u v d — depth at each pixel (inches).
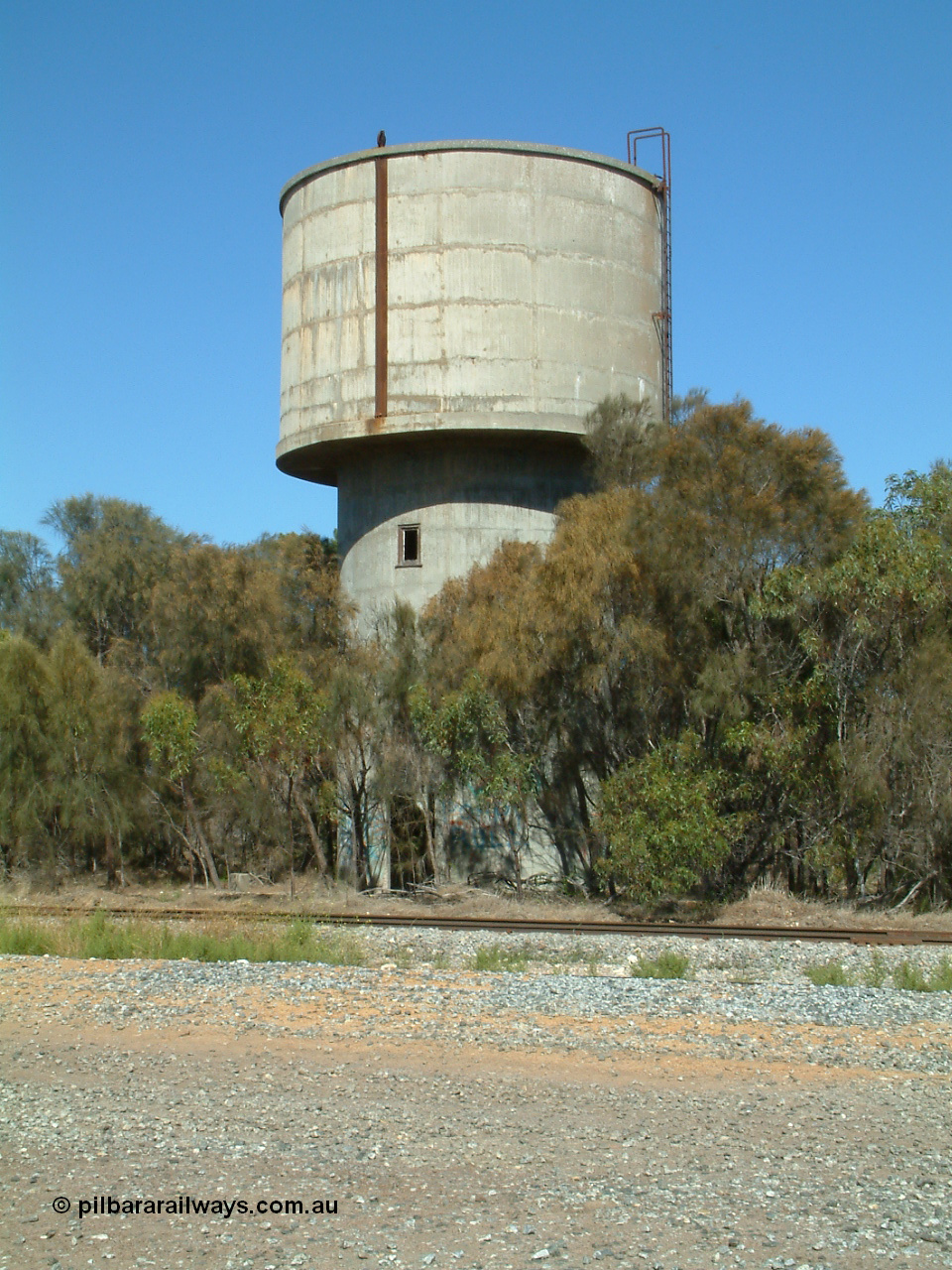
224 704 1080.2
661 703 981.8
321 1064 404.8
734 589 950.4
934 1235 258.8
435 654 1064.2
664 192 1270.9
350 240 1182.9
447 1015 472.1
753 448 951.0
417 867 1102.4
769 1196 282.4
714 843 877.2
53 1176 294.5
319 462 1283.2
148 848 1264.8
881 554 904.9
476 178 1155.9
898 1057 414.3
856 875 941.2
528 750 1008.2
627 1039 435.2
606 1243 254.5
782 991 521.7
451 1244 254.1
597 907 928.9
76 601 1497.3
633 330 1208.8
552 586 980.6
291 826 1040.2
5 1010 490.9
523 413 1139.9
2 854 1134.4
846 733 929.5
